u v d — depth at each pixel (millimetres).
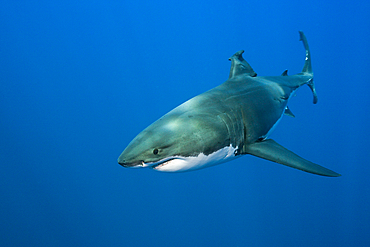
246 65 6102
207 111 4445
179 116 4266
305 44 8156
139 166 3777
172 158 3953
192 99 4727
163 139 3855
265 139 5184
